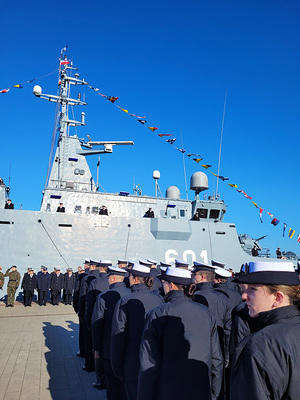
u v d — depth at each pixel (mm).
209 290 4613
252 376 1543
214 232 18250
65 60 19688
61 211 16938
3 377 6281
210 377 2986
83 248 16469
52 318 12664
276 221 16016
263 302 1830
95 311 4816
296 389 1522
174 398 2689
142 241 17141
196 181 19281
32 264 15977
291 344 1586
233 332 3359
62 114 19547
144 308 3895
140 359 2891
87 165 19391
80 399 5332
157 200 19234
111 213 18234
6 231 15898
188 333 2867
